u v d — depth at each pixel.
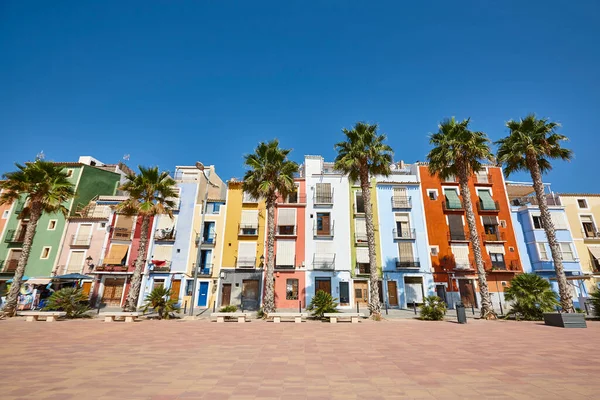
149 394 4.76
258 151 22.42
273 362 6.96
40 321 16.52
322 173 31.41
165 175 22.12
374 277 18.70
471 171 22.67
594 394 4.76
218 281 28.06
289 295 27.55
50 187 20.02
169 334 11.66
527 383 5.34
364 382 5.43
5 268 28.95
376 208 30.28
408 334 11.75
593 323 15.35
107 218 30.09
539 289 17.47
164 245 29.47
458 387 5.13
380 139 21.69
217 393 4.82
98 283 28.02
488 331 12.64
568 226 29.47
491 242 29.06
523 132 20.91
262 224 29.73
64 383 5.32
